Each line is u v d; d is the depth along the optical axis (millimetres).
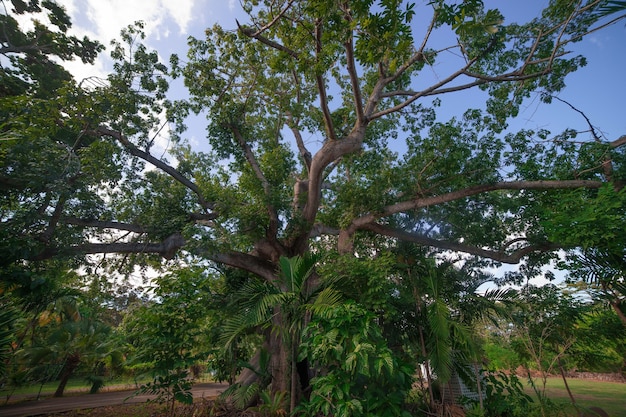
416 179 11680
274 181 12430
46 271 10344
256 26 8672
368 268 7762
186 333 6430
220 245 9719
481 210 12367
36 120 8906
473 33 5832
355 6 5840
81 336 17875
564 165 10164
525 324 7926
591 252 7703
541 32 9695
